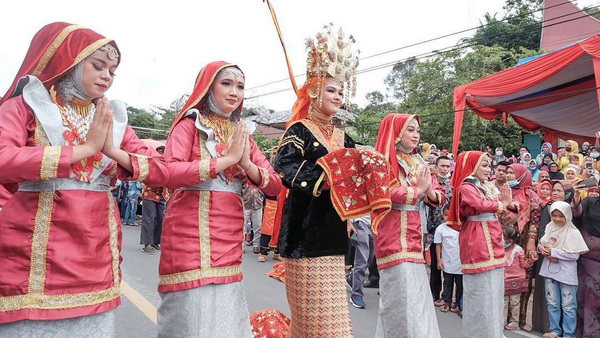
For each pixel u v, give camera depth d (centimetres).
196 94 282
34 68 213
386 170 318
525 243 607
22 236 200
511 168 651
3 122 200
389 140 410
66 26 219
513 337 533
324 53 346
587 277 498
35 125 211
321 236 328
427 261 708
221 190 273
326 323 319
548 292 523
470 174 465
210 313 258
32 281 198
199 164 252
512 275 557
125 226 1205
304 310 323
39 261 200
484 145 1742
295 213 336
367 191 314
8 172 187
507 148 1756
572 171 750
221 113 288
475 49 1859
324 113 356
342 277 334
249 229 1055
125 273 673
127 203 1230
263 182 280
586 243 500
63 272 201
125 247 882
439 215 668
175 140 270
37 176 192
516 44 2155
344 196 314
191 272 258
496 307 435
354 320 553
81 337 206
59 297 200
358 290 606
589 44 870
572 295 505
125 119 244
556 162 1066
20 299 196
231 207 275
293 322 336
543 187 652
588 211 503
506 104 1216
